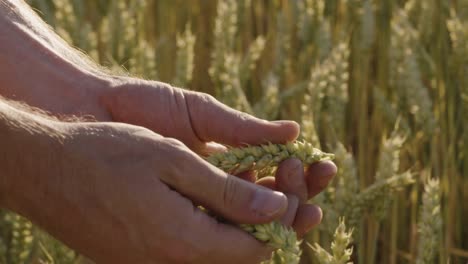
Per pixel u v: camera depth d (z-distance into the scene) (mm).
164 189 563
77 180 561
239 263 589
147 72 1045
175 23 1481
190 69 1057
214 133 672
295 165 617
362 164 1066
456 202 1049
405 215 1047
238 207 576
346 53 1007
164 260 579
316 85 956
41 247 770
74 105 711
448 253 924
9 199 576
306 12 1193
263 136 648
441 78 1152
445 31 1187
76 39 1075
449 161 1055
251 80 1251
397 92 1046
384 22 1317
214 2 1480
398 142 806
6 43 726
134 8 1233
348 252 640
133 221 565
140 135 570
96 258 591
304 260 984
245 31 1436
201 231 572
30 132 557
